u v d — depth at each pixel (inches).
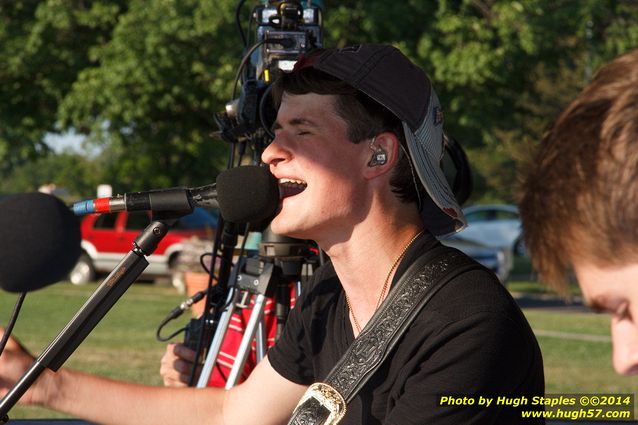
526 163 52.7
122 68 732.0
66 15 768.3
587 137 47.2
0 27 792.3
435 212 105.4
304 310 104.7
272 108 123.1
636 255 46.1
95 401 102.9
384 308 91.3
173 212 96.7
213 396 107.9
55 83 803.4
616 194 45.8
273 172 98.9
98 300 93.8
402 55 98.9
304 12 132.9
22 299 83.0
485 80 737.0
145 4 740.0
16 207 77.4
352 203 95.6
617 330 49.1
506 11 704.4
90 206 95.7
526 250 52.7
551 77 789.9
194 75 757.9
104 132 805.9
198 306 181.5
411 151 94.7
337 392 90.4
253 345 136.6
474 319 86.4
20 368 95.4
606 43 765.3
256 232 142.2
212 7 698.8
